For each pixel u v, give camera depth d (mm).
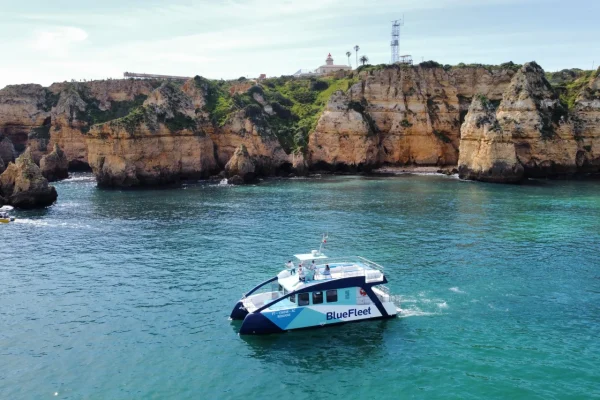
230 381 34125
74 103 158250
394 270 54812
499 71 158125
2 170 127500
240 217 83188
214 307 45938
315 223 77812
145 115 123688
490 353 37312
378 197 101938
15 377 34719
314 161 148875
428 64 157875
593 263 57188
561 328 41250
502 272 54281
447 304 46031
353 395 32438
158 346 38906
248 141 140750
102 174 120625
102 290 50438
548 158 131625
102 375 34938
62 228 76938
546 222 77000
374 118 155375
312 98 177375
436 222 77688
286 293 42844
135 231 74250
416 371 35094
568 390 32562
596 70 143250
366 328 41625
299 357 37156
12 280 53719
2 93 164375
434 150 153250
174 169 127375
